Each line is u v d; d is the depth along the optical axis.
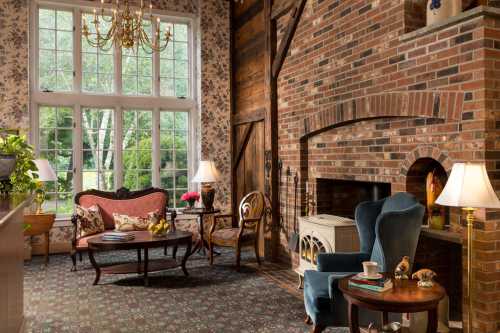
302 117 5.46
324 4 4.95
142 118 7.68
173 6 7.74
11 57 6.68
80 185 7.23
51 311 4.12
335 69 4.74
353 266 3.62
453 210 3.35
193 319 3.90
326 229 4.25
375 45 4.11
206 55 7.81
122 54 7.53
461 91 3.19
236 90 7.83
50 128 7.11
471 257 2.98
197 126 7.96
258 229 5.96
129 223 6.20
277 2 6.04
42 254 6.80
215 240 6.03
